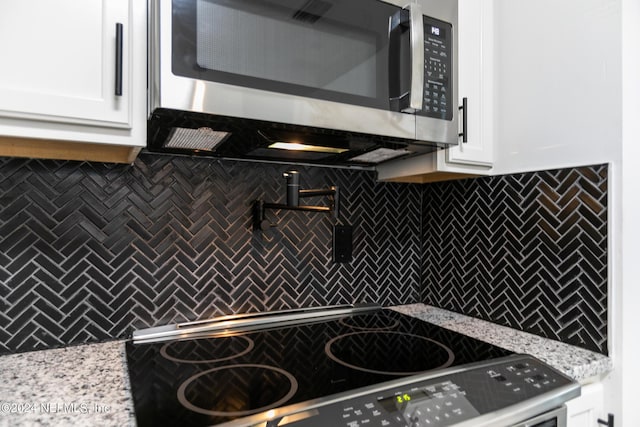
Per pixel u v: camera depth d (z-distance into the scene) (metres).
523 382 0.83
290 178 1.18
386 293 1.52
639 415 1.02
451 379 0.82
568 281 1.09
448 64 1.09
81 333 1.04
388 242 1.52
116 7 0.77
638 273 1.01
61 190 1.01
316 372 0.86
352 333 1.16
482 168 1.29
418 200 1.58
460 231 1.44
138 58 0.79
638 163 1.01
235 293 1.23
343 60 0.92
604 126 1.00
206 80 0.76
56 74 0.72
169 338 1.10
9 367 0.88
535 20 1.16
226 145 1.05
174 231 1.15
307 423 0.65
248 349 1.02
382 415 0.69
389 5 0.97
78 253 1.03
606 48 1.00
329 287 1.40
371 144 1.09
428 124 1.05
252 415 0.66
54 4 0.72
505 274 1.27
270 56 0.83
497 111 1.28
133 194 1.10
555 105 1.11
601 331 1.01
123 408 0.69
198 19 0.76
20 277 0.97
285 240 1.32
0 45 0.68
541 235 1.16
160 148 1.08
